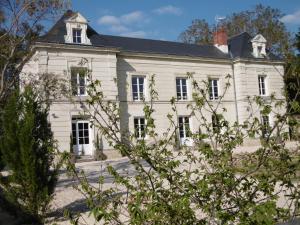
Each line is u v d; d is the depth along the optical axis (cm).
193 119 2644
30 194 844
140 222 308
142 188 337
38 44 2234
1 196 920
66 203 1045
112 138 360
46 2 1895
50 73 2045
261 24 4247
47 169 869
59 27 2423
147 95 2667
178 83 2841
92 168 1836
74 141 2309
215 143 359
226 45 3194
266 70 3177
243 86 3030
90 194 350
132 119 2575
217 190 327
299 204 330
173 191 338
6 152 852
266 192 331
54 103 2194
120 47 2631
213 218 323
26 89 897
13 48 1922
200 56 2912
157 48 2875
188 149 381
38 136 871
